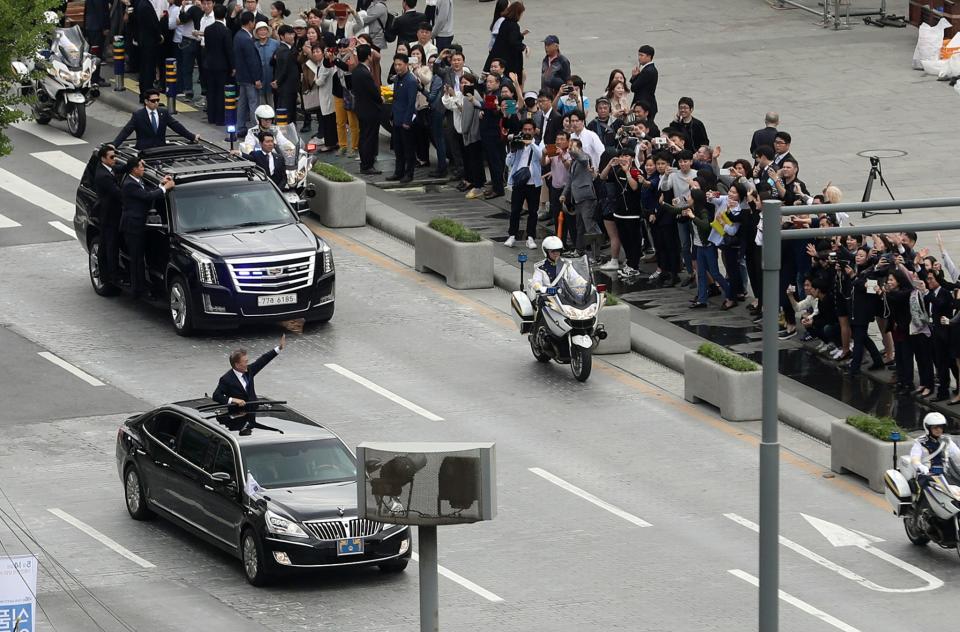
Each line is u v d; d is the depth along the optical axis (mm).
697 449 67188
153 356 75938
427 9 115750
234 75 106562
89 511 61188
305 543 53688
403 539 55156
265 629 51375
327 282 78750
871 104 110375
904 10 133250
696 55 122375
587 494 62812
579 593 54719
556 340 73938
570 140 85125
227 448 56844
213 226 79562
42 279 85938
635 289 84438
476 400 71500
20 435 67562
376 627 51656
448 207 95562
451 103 96312
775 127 84438
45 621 51844
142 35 111750
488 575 56219
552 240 75000
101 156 81250
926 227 44219
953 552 58469
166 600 53562
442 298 84000
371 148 100375
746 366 70125
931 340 70188
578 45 125312
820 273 74938
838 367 74812
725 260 80438
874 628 52500
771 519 46406
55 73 106938
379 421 68750
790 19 133000
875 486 63906
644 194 83312
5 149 78812
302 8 133250
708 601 54094
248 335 78875
